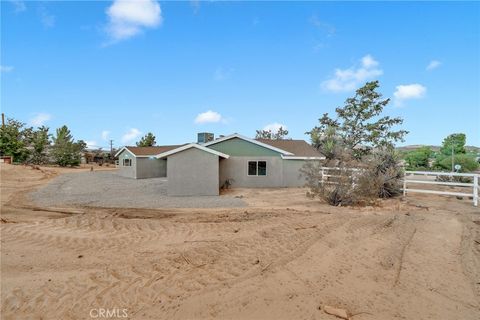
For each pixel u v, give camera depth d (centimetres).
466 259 576
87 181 2255
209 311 391
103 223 868
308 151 2134
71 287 462
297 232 755
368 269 528
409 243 670
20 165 3127
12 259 583
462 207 1105
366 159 1515
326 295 433
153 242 691
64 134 4244
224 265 547
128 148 2847
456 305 407
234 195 1580
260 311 390
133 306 406
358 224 830
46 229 802
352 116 3222
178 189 1612
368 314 383
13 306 407
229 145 1966
